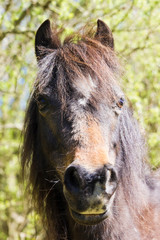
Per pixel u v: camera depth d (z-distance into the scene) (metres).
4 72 7.26
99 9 6.63
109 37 3.46
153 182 3.77
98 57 3.02
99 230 3.05
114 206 3.08
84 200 2.42
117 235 3.05
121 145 3.17
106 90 2.88
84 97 2.82
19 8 6.58
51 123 2.97
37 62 3.43
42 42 3.49
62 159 2.89
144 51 6.77
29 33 6.96
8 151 7.95
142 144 3.45
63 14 6.17
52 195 3.32
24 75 6.49
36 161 3.40
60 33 3.75
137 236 3.12
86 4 7.31
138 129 3.44
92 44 3.21
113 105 2.95
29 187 3.48
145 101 6.23
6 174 8.29
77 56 3.04
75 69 2.91
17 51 7.12
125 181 3.17
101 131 2.75
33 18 7.07
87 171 2.40
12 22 6.61
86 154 2.55
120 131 3.17
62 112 2.85
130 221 3.14
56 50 3.23
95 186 2.40
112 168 2.45
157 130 6.41
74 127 2.74
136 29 6.58
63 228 3.34
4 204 7.45
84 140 2.65
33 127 3.41
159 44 6.69
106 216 2.53
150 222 3.31
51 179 3.25
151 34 6.88
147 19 6.70
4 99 7.29
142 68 7.13
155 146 6.38
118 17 6.52
